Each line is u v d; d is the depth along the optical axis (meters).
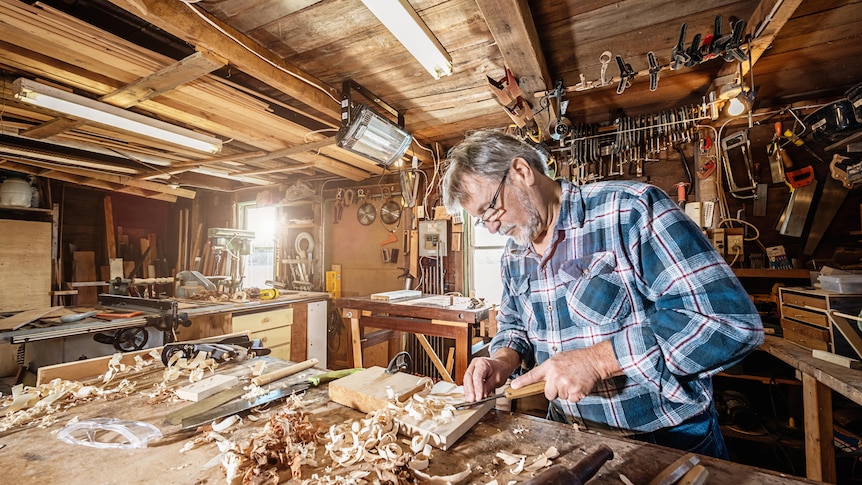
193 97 2.22
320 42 1.88
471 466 0.76
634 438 0.98
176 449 0.83
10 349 3.22
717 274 0.81
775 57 1.98
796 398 2.19
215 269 4.50
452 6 1.60
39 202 3.75
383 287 3.98
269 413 1.02
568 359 0.87
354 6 1.61
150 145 2.95
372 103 2.56
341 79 2.28
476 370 1.01
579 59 2.05
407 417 0.92
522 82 2.05
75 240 4.33
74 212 4.34
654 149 2.63
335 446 0.83
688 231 0.86
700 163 2.54
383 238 4.02
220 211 5.08
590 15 1.68
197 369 1.29
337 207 4.28
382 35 1.83
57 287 3.84
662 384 0.81
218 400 1.06
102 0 1.63
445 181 1.06
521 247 1.18
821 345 1.74
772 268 2.30
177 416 0.96
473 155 1.00
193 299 3.48
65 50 1.73
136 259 4.77
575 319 1.03
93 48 1.71
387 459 0.77
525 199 1.00
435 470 0.75
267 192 4.61
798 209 2.29
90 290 4.23
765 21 1.54
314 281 4.33
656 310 0.92
